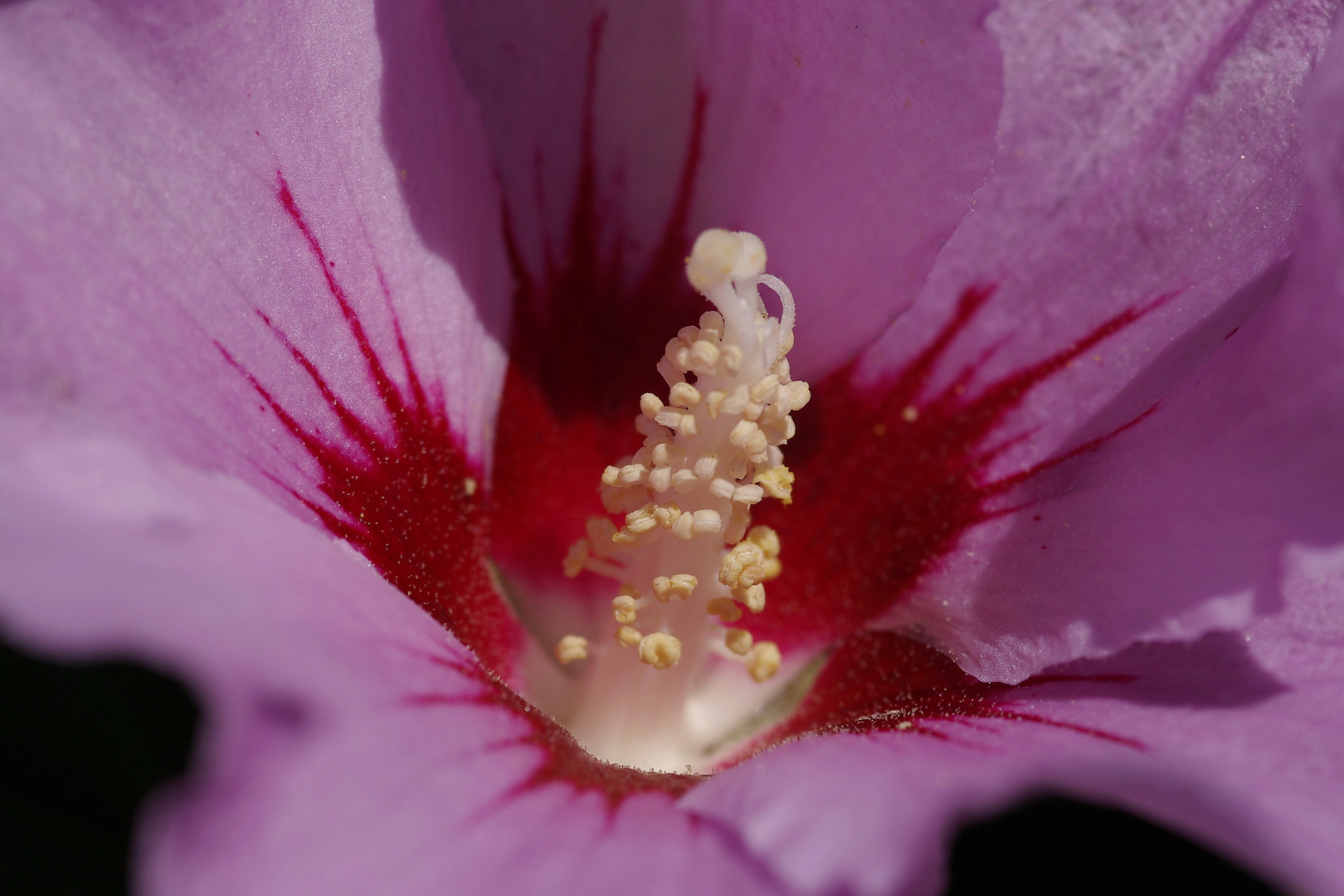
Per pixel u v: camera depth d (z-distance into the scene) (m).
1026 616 0.20
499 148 0.21
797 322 0.21
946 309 0.21
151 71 0.19
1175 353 0.20
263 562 0.18
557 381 0.21
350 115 0.20
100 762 0.20
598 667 0.21
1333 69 0.18
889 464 0.21
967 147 0.20
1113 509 0.20
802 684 0.21
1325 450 0.18
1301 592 0.19
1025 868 0.20
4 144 0.18
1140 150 0.20
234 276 0.19
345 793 0.17
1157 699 0.19
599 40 0.20
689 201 0.21
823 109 0.20
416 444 0.20
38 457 0.18
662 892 0.18
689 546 0.20
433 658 0.19
